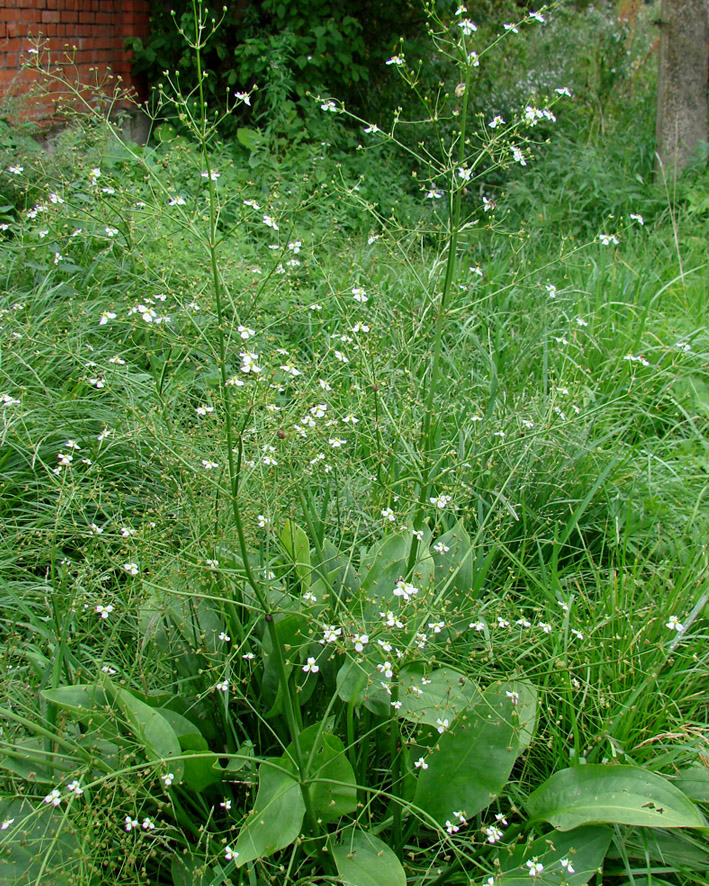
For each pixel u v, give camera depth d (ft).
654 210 23.15
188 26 27.76
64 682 7.45
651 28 34.32
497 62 30.76
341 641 6.37
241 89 28.99
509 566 10.04
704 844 6.91
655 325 15.67
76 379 11.62
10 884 5.82
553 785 6.62
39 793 6.43
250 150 23.11
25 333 10.68
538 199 22.49
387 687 6.20
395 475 9.19
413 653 6.35
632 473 11.69
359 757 7.05
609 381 13.62
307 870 6.72
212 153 21.57
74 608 7.68
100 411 10.92
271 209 9.55
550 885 6.21
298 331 13.46
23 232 13.79
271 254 12.03
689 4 25.84
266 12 28.84
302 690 7.18
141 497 10.12
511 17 31.65
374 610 7.21
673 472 11.67
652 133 28.84
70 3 25.04
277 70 24.81
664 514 11.16
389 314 12.27
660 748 7.58
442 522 9.25
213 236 6.39
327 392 8.54
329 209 17.81
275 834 5.92
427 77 29.01
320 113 25.02
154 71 29.48
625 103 31.65
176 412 10.48
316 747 6.19
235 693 7.14
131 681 7.29
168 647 7.41
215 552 7.32
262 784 6.15
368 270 15.29
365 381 9.02
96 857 5.85
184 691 7.38
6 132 16.63
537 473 10.77
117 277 13.55
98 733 6.43
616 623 8.57
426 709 6.77
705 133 27.02
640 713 7.78
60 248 13.41
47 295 12.51
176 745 6.14
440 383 12.02
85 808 5.86
